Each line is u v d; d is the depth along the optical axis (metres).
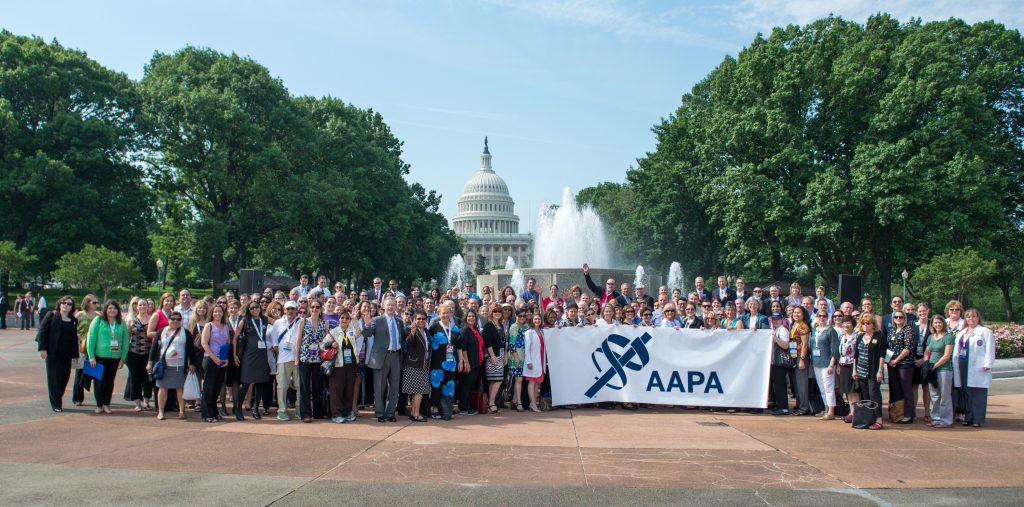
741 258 52.53
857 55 47.69
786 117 47.22
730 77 55.75
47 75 55.19
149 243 62.09
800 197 47.97
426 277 90.75
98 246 56.06
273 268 64.50
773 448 12.05
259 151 57.00
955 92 43.94
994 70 48.16
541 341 16.31
